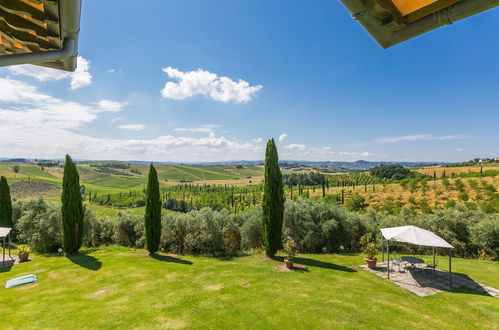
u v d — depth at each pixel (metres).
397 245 18.12
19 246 22.45
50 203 24.83
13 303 9.55
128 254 17.67
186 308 8.62
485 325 7.73
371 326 7.41
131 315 8.22
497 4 1.44
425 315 8.26
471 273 12.76
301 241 18.33
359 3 1.72
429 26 1.77
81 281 11.93
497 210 43.59
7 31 2.38
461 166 134.75
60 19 2.11
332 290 10.10
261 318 7.81
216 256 17.73
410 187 77.25
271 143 16.00
